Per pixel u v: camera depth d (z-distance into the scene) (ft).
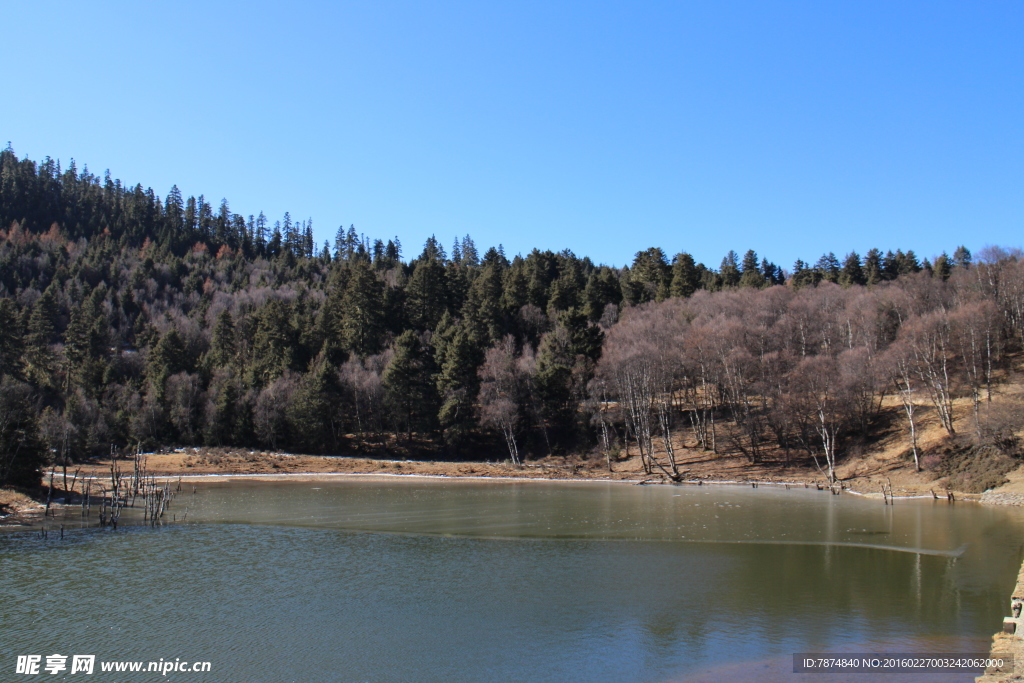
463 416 322.34
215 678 69.56
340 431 340.59
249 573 110.63
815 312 341.62
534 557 122.83
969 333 246.47
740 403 308.81
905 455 232.53
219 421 328.90
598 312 446.60
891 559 119.03
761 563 117.50
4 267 589.32
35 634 81.46
